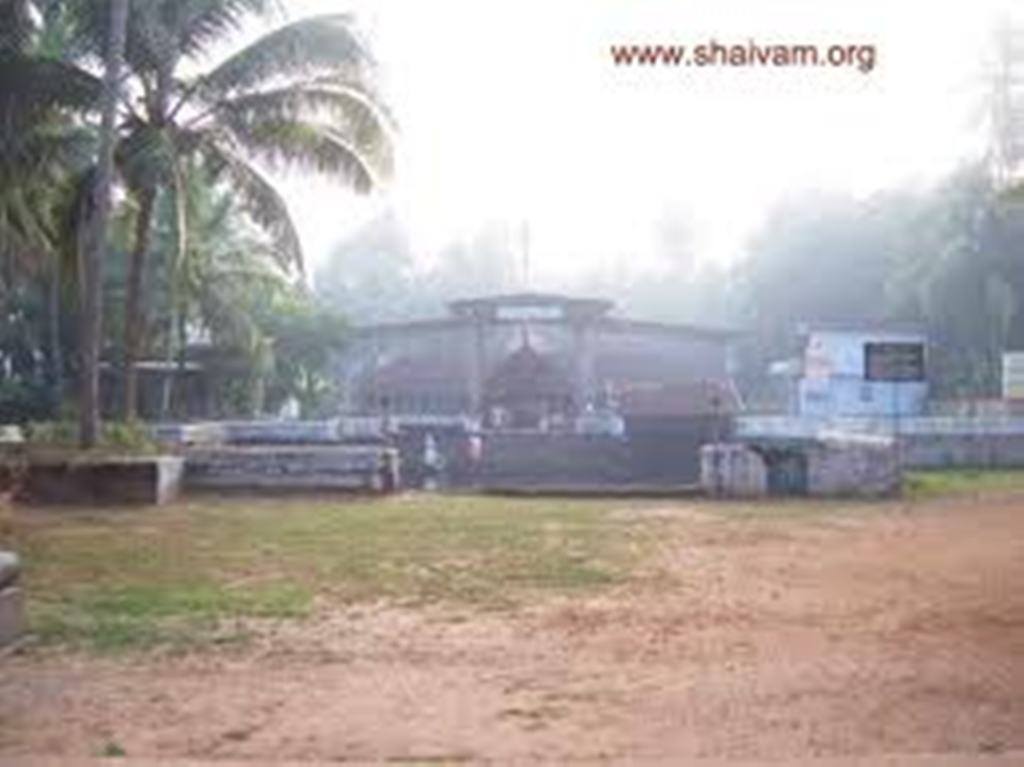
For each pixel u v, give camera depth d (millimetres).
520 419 51188
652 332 55031
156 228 42312
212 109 27656
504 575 14234
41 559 15531
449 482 35500
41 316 46844
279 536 18109
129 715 8078
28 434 27844
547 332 57188
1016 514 21828
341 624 11266
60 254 28875
